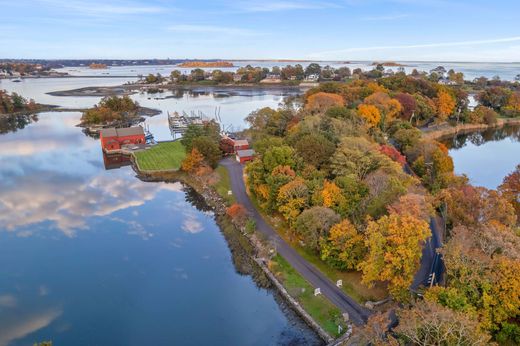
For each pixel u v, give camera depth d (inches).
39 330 1914.4
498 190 2758.4
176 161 4463.6
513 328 1541.6
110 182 3961.6
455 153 5064.0
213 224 3053.6
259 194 3115.2
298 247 2506.2
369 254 1956.2
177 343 1822.1
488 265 1622.8
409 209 2038.6
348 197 2468.0
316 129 3622.0
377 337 1429.6
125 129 5246.1
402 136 4362.7
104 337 1868.8
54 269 2425.0
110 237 2822.3
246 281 2300.7
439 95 6668.3
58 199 3484.3
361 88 6565.0
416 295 1863.9
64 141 5782.5
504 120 7003.0
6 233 2851.9
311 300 2005.4
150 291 2212.1
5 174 4153.5
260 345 1798.7
